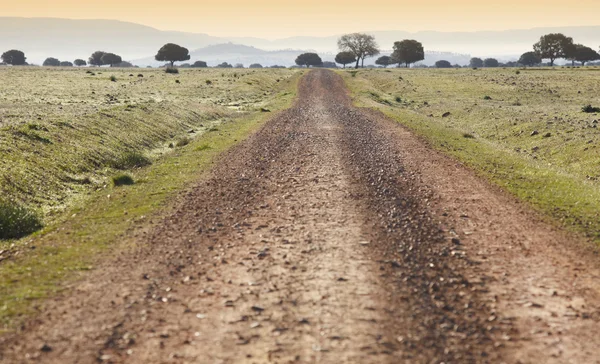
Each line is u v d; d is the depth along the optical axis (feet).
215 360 25.35
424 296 32.76
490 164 81.25
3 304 32.07
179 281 35.53
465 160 84.07
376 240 43.83
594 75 342.44
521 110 170.60
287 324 29.07
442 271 36.99
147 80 299.79
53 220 56.39
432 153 89.56
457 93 256.73
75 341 27.32
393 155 86.58
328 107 187.83
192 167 80.84
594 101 213.05
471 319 29.73
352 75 430.61
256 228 47.88
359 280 35.27
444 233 45.70
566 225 48.49
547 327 28.96
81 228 50.26
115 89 232.12
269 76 384.68
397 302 31.89
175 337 27.68
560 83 290.97
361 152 89.66
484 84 294.46
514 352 26.25
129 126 113.91
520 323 29.40
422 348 26.50
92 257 40.91
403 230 46.44
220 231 47.16
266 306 31.40
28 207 59.62
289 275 36.32
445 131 123.65
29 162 72.74
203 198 60.18
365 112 167.53
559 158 97.40
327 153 88.94
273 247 42.42
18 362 25.30
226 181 69.15
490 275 36.42
